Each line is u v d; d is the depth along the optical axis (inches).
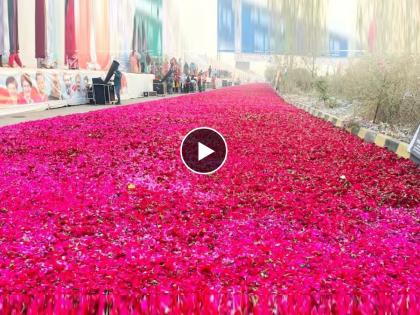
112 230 118.8
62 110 557.6
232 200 150.4
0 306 80.4
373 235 118.2
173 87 1196.5
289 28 896.3
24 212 135.1
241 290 83.4
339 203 148.9
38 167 203.8
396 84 368.5
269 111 536.4
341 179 185.0
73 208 140.1
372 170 205.3
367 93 389.7
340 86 664.4
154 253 101.7
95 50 797.2
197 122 389.4
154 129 336.8
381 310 81.1
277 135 320.5
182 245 107.7
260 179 183.9
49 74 578.2
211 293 82.0
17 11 575.5
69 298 81.2
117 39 894.4
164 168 203.5
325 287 85.0
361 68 453.1
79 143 269.4
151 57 1155.3
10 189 162.9
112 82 727.1
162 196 155.4
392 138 287.4
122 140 282.2
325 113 487.5
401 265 96.5
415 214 141.0
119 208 140.1
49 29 646.5
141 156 231.9
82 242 109.6
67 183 174.2
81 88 673.0
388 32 558.6
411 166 216.8
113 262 96.8
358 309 81.2
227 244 108.3
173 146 260.8
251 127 364.2
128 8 946.7
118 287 84.7
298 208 141.3
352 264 96.3
